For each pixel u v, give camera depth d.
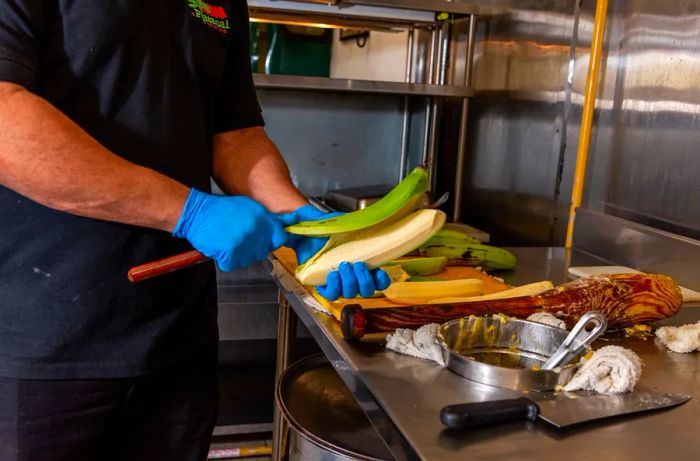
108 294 0.95
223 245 0.88
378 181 2.72
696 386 0.89
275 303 2.01
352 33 3.45
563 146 2.05
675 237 1.51
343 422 1.17
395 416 0.77
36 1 0.85
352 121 2.64
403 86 2.21
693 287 1.46
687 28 1.56
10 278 0.92
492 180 2.49
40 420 0.95
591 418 0.76
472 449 0.70
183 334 1.07
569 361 0.89
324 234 0.99
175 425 1.12
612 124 1.84
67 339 0.94
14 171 0.81
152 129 0.96
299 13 2.28
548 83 2.12
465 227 2.12
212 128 1.21
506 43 2.38
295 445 1.17
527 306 1.07
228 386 2.09
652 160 1.69
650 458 0.70
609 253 1.74
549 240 2.14
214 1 1.07
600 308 1.08
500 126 2.44
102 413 0.99
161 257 0.99
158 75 0.96
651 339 1.09
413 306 1.03
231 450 1.92
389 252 1.02
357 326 0.98
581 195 1.91
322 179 2.67
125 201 0.86
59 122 0.82
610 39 1.84
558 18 2.06
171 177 0.99
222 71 1.10
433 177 2.54
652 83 1.69
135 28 0.93
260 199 1.17
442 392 0.84
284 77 2.10
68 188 0.83
